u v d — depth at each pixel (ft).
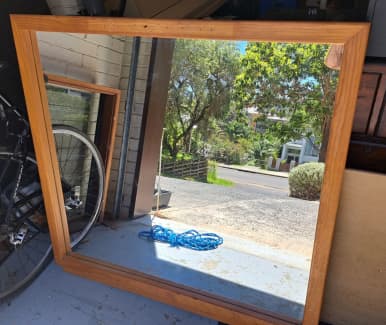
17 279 5.70
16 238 5.59
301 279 6.46
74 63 7.16
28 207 5.88
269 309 5.30
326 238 4.19
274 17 4.29
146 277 5.94
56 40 6.42
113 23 4.62
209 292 5.68
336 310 4.66
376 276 4.30
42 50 6.13
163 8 4.68
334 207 4.07
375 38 3.95
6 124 5.56
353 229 4.26
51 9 5.32
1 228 5.38
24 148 5.67
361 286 4.42
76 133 7.16
